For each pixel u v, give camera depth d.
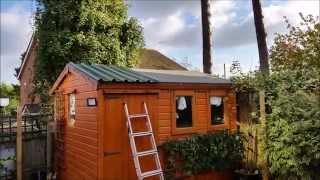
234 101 10.37
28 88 31.89
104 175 7.84
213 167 9.30
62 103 11.16
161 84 8.65
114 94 8.01
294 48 11.95
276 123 8.51
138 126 8.36
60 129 11.30
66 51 19.31
